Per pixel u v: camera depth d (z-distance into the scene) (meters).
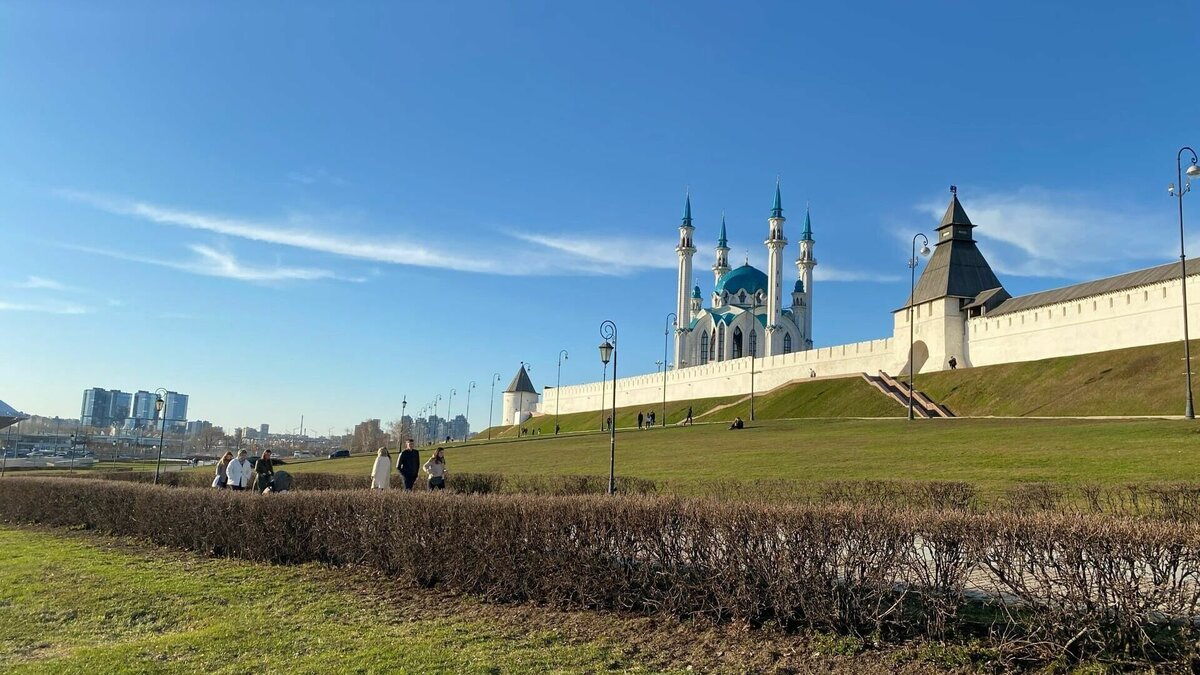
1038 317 73.19
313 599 13.80
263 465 26.55
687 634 10.89
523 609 12.59
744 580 10.90
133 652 10.77
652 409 123.50
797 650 10.01
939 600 9.69
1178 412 49.62
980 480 26.69
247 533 17.94
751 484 25.05
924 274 89.00
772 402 94.06
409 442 25.64
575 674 9.54
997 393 67.81
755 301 160.50
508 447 72.69
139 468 82.50
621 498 12.98
